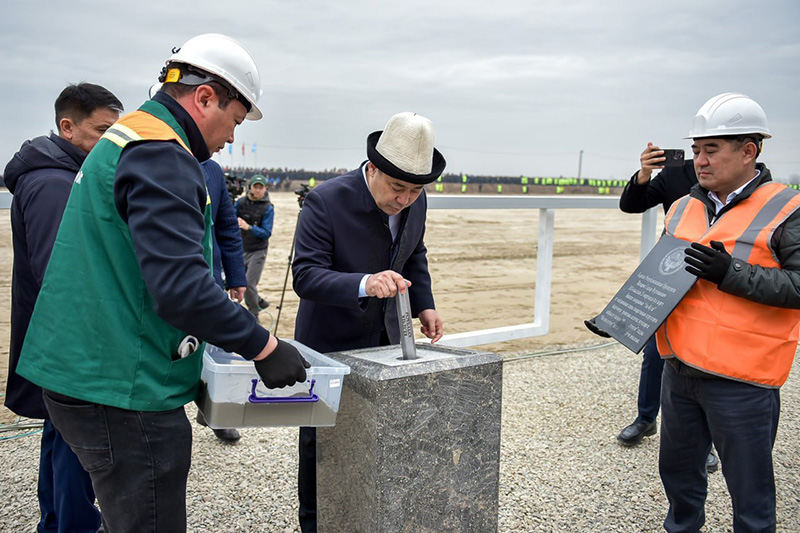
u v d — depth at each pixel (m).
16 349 2.41
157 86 2.58
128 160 1.60
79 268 1.66
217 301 1.58
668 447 2.65
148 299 1.67
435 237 16.42
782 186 2.40
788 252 2.27
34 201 2.31
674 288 2.45
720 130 2.36
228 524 2.97
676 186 3.59
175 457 1.77
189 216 1.61
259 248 7.03
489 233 17.59
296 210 20.05
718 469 3.71
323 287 2.22
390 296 2.09
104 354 1.66
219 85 1.78
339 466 2.11
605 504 3.26
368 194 2.38
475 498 2.09
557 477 3.54
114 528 1.76
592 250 15.65
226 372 1.72
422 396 1.92
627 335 2.53
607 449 3.94
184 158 1.65
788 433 4.23
